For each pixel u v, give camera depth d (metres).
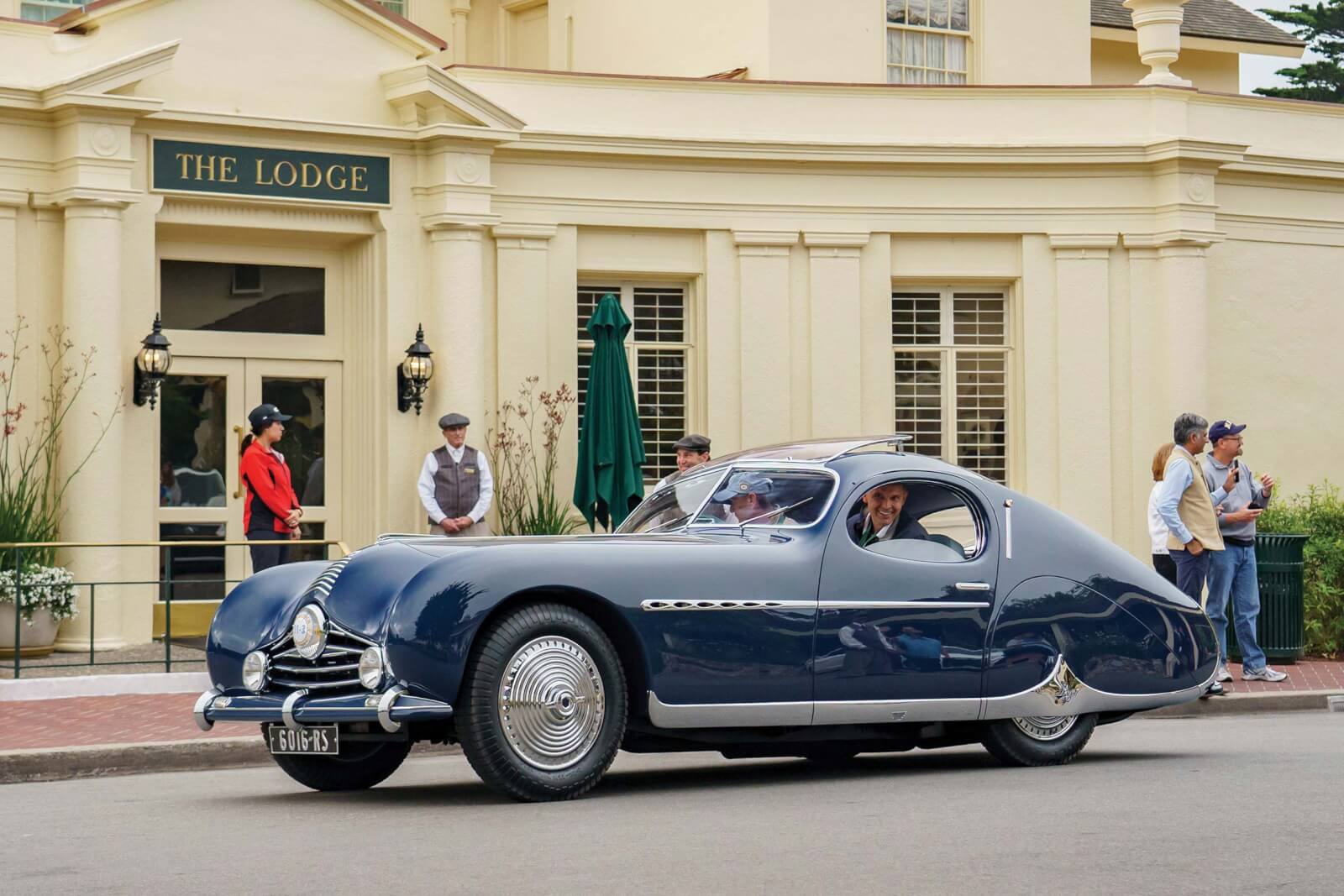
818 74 20.11
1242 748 10.11
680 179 18.09
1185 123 19.36
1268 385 20.08
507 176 17.45
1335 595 15.86
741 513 8.85
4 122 15.04
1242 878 5.91
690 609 8.08
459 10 23.17
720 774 9.34
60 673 13.34
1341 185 20.52
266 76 16.28
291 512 14.28
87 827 7.52
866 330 18.62
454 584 7.59
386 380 16.70
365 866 6.30
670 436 18.33
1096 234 19.00
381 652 7.58
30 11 19.33
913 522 8.91
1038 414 18.97
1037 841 6.66
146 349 15.23
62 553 15.00
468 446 16.22
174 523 16.28
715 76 20.53
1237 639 14.01
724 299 18.25
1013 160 18.77
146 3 15.67
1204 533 12.83
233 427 16.66
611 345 16.70
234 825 7.45
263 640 8.11
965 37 21.20
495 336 17.39
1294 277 20.27
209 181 15.80
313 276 17.11
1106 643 9.20
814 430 18.44
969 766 9.44
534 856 6.45
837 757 10.12
